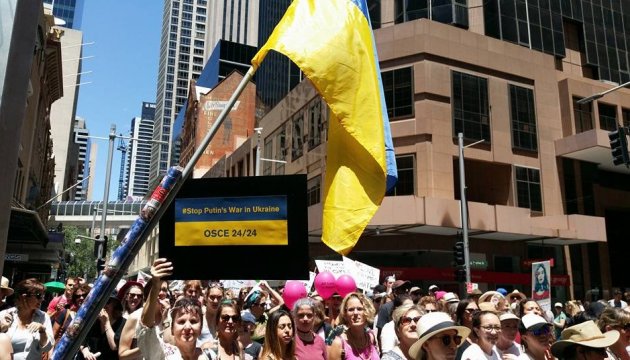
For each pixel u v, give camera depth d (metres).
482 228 26.84
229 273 3.89
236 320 4.99
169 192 3.00
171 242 3.99
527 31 34.75
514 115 31.12
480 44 30.78
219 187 4.01
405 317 4.45
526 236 28.88
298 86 37.09
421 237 28.33
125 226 77.19
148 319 3.76
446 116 28.50
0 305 6.46
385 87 29.41
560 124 32.97
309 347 4.93
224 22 160.25
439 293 9.52
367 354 5.06
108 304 5.29
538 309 6.85
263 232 3.91
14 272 28.58
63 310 6.86
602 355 3.82
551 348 4.05
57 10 100.31
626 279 36.44
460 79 29.56
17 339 4.61
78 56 82.94
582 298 31.62
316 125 33.47
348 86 4.53
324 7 4.64
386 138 5.20
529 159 31.11
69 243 59.56
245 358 5.26
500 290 12.01
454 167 29.02
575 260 32.31
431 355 3.54
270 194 3.94
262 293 7.30
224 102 71.88
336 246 4.81
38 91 27.33
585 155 32.12
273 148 40.78
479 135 29.45
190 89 84.81
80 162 138.88
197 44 195.75
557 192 31.55
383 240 28.84
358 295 5.25
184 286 7.85
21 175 24.56
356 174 4.91
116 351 5.07
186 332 4.02
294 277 3.83
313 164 33.19
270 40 4.35
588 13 38.22
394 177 5.21
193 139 75.94
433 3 32.47
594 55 37.41
